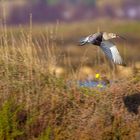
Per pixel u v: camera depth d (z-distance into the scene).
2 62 17.39
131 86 16.91
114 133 15.75
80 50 46.88
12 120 15.77
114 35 14.56
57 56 18.28
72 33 72.06
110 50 14.63
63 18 143.88
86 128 15.80
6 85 16.75
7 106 15.81
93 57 20.33
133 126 15.91
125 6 149.88
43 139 15.45
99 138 15.63
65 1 151.50
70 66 18.45
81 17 146.38
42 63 17.70
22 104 16.31
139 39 66.62
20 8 134.50
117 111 16.19
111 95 16.70
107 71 18.58
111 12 148.62
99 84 17.39
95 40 14.41
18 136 15.73
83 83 18.05
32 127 15.91
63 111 16.33
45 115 16.17
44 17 141.50
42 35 18.00
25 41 17.75
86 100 16.61
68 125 15.98
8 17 129.88
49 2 144.75
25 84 16.84
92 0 153.62
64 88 17.00
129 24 80.12
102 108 16.19
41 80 17.08
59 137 15.72
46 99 16.53
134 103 16.48
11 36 17.89
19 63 17.41
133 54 50.62
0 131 15.53
